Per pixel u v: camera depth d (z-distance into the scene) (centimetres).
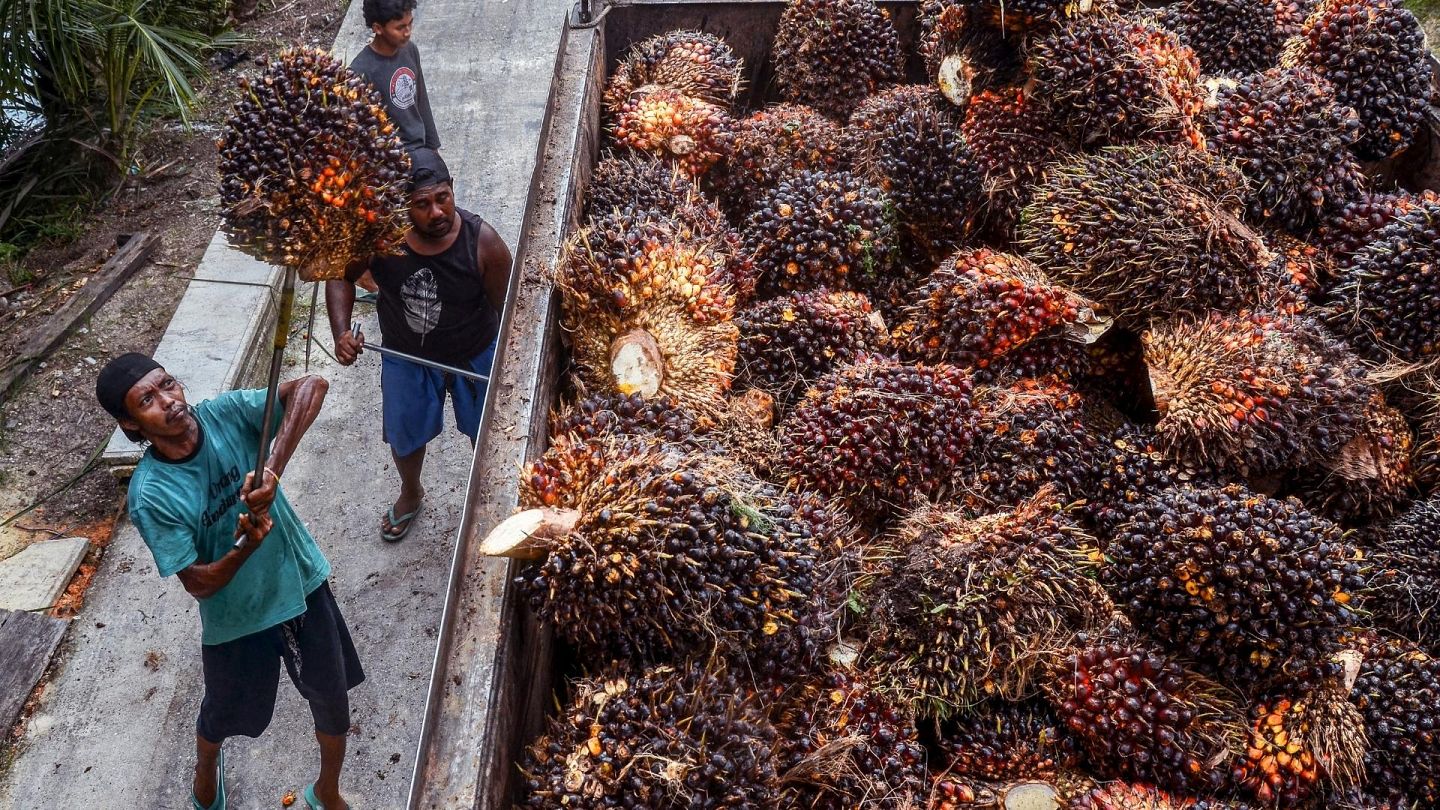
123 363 262
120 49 629
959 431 315
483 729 212
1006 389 338
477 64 710
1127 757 260
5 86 617
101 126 676
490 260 374
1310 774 258
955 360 348
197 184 661
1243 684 272
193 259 605
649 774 220
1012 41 397
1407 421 350
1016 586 276
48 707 403
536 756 233
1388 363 347
